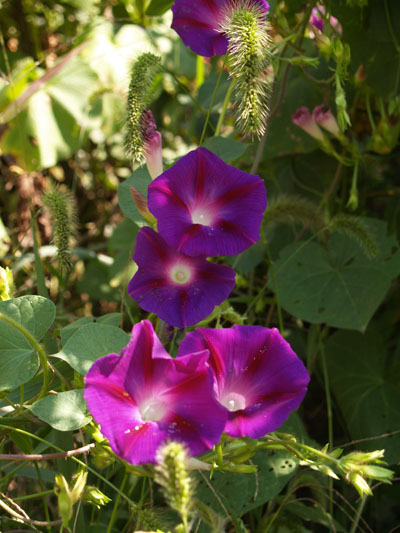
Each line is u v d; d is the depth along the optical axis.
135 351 0.30
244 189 0.36
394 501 0.56
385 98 0.56
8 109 0.62
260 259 0.60
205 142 0.47
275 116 0.60
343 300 0.54
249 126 0.35
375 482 0.55
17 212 0.69
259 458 0.46
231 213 0.36
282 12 0.57
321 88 0.57
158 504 0.49
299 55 0.55
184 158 0.35
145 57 0.38
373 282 0.54
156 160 0.39
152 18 0.73
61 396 0.35
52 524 0.36
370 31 0.55
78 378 0.37
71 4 0.71
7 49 0.74
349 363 0.60
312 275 0.56
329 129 0.54
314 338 0.59
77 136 0.64
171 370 0.31
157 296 0.36
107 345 0.36
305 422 0.62
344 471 0.33
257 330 0.34
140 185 0.43
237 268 0.60
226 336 0.33
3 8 0.73
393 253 0.55
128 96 0.37
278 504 0.50
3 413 0.39
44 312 0.37
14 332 0.36
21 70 0.66
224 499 0.45
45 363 0.35
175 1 0.42
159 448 0.29
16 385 0.35
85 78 0.65
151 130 0.38
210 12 0.42
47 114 0.63
